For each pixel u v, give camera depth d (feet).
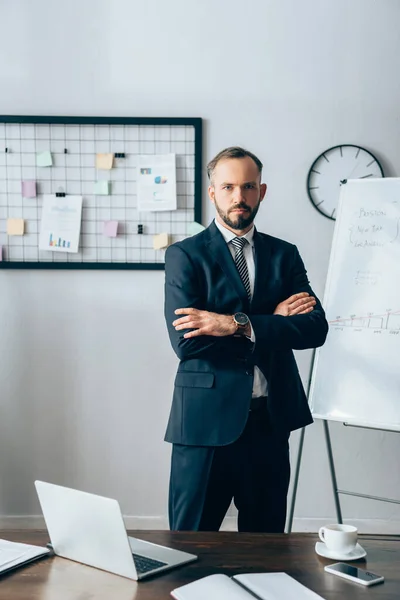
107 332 10.60
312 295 7.59
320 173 10.47
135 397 10.66
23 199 10.43
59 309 10.56
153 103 10.41
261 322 6.83
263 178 10.52
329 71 10.43
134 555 4.46
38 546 4.70
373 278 8.98
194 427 6.87
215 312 7.14
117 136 10.38
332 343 9.08
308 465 10.77
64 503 4.37
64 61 10.36
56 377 10.62
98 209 10.44
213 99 10.42
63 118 10.27
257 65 10.41
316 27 10.37
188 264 7.13
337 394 8.91
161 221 10.47
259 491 7.06
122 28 10.34
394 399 8.54
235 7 10.34
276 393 7.07
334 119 10.46
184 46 10.37
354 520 10.75
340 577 4.18
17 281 10.53
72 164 10.39
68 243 10.40
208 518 7.08
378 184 9.23
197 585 3.93
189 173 10.43
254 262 7.32
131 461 10.69
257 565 4.36
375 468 10.76
